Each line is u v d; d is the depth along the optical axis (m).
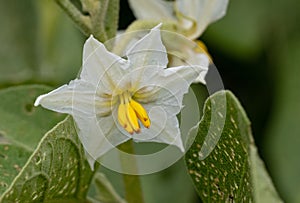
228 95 0.19
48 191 0.20
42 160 0.19
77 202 0.22
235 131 0.20
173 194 0.31
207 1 0.23
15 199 0.19
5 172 0.22
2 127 0.24
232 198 0.20
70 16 0.21
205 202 0.21
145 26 0.21
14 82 0.27
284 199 0.32
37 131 0.25
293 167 0.32
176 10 0.24
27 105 0.25
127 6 0.32
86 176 0.21
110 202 0.23
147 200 0.31
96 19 0.21
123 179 0.22
